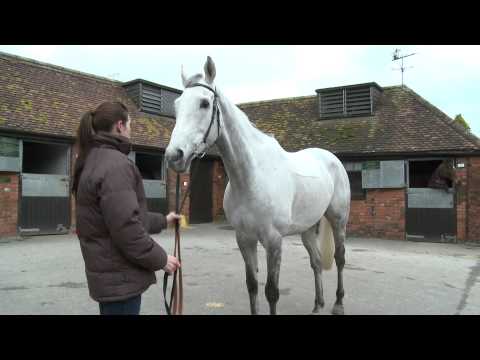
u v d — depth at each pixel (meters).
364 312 4.02
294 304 4.33
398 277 5.93
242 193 2.85
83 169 1.77
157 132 13.41
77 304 4.14
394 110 12.84
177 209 2.31
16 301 4.25
